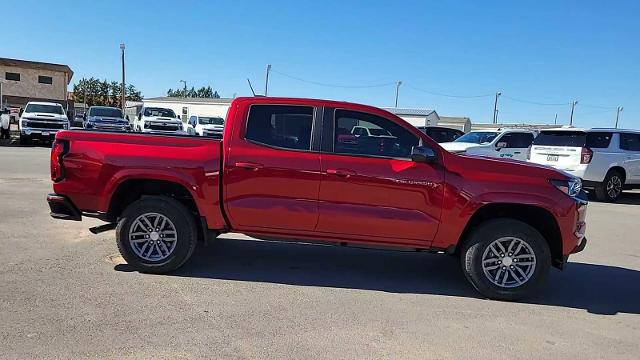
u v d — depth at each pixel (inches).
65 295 189.5
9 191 400.5
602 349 166.2
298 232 214.8
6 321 164.6
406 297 208.2
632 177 554.3
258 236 218.8
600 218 431.2
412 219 209.6
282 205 211.9
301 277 227.1
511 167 211.9
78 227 294.0
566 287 232.7
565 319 192.4
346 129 215.0
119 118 1057.5
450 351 159.2
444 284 228.5
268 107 216.7
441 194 208.7
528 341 169.9
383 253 276.1
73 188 217.5
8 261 226.4
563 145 543.5
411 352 156.9
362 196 209.9
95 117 1035.3
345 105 216.7
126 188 223.1
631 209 498.0
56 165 218.1
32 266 221.0
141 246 219.3
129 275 215.9
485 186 207.5
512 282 209.8
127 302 186.1
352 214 210.2
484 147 644.1
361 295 207.5
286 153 212.4
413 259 267.7
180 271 225.9
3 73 2090.3
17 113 1443.2
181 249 217.6
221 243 277.9
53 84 2191.2
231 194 213.2
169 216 216.1
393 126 214.7
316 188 210.5
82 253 243.6
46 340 152.9
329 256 264.1
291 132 215.5
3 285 196.7
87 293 192.9
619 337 177.0
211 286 208.4
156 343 154.8
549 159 552.1
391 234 211.9
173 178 213.0
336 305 194.2
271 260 251.0
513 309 201.0
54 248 250.1
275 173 211.2
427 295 212.4
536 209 209.6
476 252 209.2
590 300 215.8
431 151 207.2
